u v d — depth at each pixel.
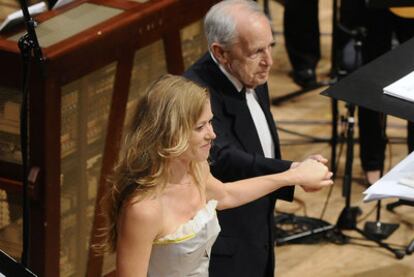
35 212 8.92
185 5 10.05
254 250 8.47
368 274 11.34
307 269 11.47
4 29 8.66
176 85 6.61
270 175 7.55
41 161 8.72
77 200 9.36
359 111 12.38
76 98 8.91
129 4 9.58
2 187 8.96
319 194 12.98
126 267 6.77
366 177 12.89
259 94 8.52
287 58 17.05
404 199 6.11
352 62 13.41
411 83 6.34
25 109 6.64
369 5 9.19
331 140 13.19
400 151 13.81
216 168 8.00
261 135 8.50
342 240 11.92
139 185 6.61
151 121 6.56
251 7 7.94
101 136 9.42
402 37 11.84
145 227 6.65
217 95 8.09
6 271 5.82
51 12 9.26
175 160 6.78
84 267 9.70
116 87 9.34
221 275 8.41
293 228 12.12
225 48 7.91
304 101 15.52
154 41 9.72
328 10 19.16
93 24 9.02
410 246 11.64
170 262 7.01
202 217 6.99
